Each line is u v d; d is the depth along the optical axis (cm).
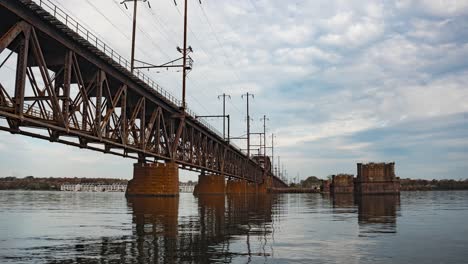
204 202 5959
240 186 12225
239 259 1366
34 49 2597
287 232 2083
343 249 1562
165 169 5391
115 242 1711
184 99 6012
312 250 1541
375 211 3844
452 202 6075
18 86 2441
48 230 2138
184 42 6097
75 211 3694
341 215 3306
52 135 2966
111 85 4072
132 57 5678
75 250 1518
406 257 1412
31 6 2469
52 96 2677
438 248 1585
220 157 9275
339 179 13700
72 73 3447
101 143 3612
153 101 4803
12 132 2558
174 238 1834
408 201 6575
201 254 1449
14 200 6875
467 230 2184
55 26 2750
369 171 11238
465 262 1336
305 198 8800
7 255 1420
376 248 1589
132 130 4378
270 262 1320
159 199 5300
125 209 3934
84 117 3203
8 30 2567
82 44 3077
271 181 17875
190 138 6569
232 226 2364
